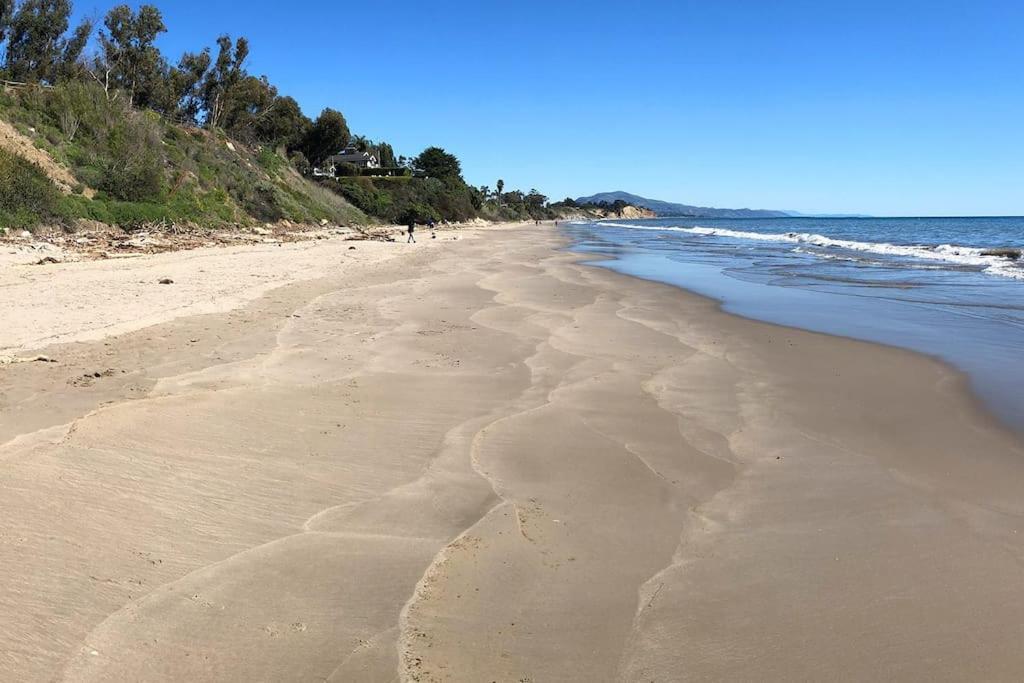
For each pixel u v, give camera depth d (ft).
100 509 14.94
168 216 104.12
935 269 82.17
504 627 12.43
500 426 23.57
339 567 13.93
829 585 14.21
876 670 11.55
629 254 118.11
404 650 11.51
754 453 21.99
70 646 10.83
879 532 16.58
